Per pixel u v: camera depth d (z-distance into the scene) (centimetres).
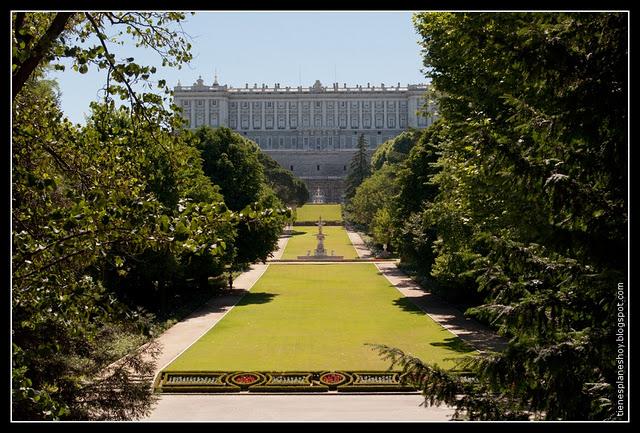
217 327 4262
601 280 1073
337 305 5203
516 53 1126
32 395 1095
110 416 1694
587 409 1084
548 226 1126
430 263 5238
